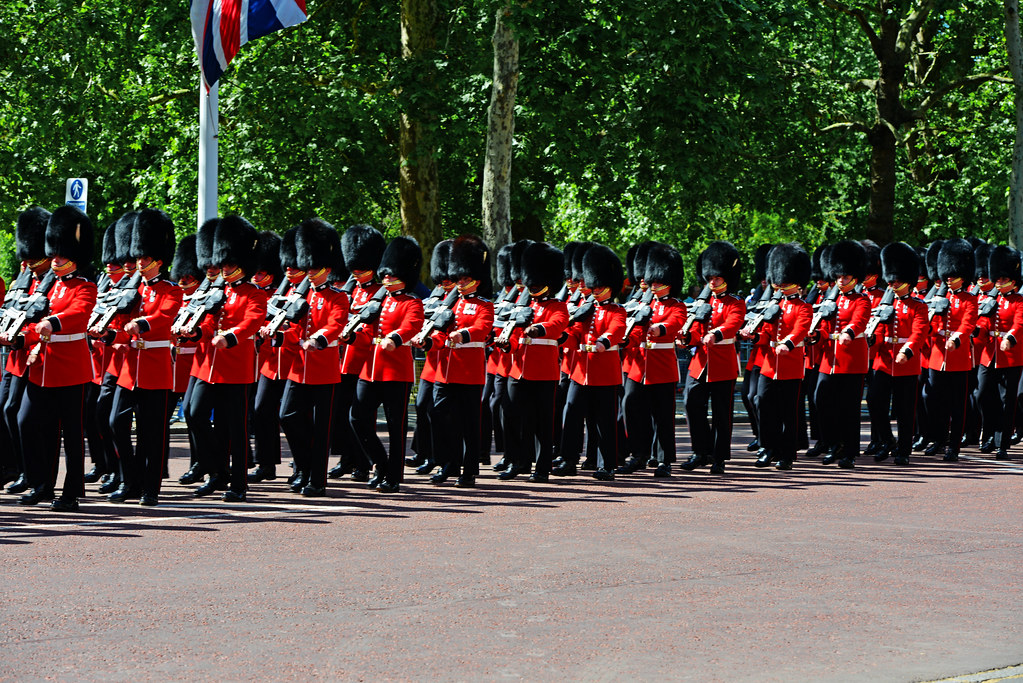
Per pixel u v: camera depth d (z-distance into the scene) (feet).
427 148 192.24
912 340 111.14
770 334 107.45
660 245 104.68
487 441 107.34
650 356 101.81
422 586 57.98
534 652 47.42
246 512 78.89
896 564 64.23
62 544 66.90
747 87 192.24
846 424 108.27
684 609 54.29
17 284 82.38
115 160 207.51
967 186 243.40
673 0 176.86
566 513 79.97
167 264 82.79
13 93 186.19
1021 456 118.52
